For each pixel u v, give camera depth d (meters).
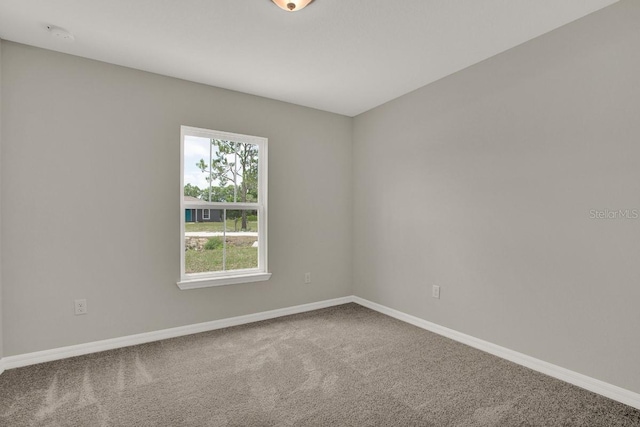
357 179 4.09
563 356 2.21
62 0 1.91
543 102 2.30
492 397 2.01
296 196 3.72
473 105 2.77
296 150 3.72
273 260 3.55
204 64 2.74
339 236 4.06
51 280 2.48
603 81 2.02
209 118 3.16
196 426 1.73
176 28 2.21
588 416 1.83
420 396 2.02
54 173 2.49
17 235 2.37
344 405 1.92
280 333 3.07
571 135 2.16
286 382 2.18
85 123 2.60
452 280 2.95
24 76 2.39
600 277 2.04
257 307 3.45
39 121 2.44
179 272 3.00
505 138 2.54
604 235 2.02
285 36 2.32
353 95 3.46
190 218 3.13
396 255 3.54
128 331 2.77
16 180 2.36
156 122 2.89
